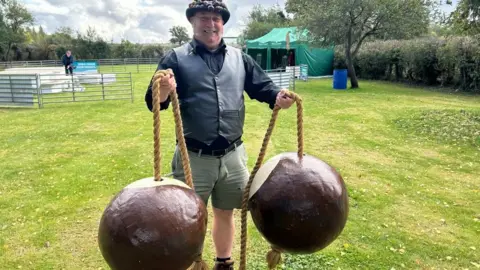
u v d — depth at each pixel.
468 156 7.19
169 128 9.66
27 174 6.38
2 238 4.30
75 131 9.44
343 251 3.93
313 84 20.39
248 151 7.41
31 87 13.20
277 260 1.95
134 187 1.56
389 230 4.41
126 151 7.62
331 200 1.74
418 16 17.03
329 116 11.00
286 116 11.03
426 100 14.20
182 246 1.47
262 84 2.79
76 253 4.01
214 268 3.14
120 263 1.47
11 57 44.75
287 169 1.80
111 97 15.54
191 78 2.55
